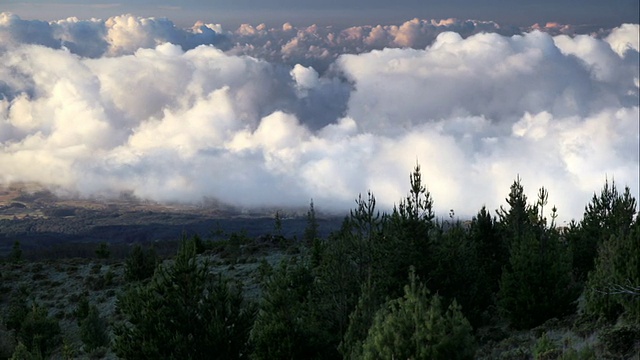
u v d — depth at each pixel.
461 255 36.06
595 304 30.31
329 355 30.75
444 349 20.06
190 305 31.66
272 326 30.44
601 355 24.22
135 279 70.75
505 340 32.12
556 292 35.31
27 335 52.44
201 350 30.80
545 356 23.73
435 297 21.03
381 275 33.81
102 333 52.19
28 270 80.69
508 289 36.50
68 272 78.88
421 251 34.25
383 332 20.97
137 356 30.23
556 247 38.62
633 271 27.91
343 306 32.59
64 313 63.75
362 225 34.88
